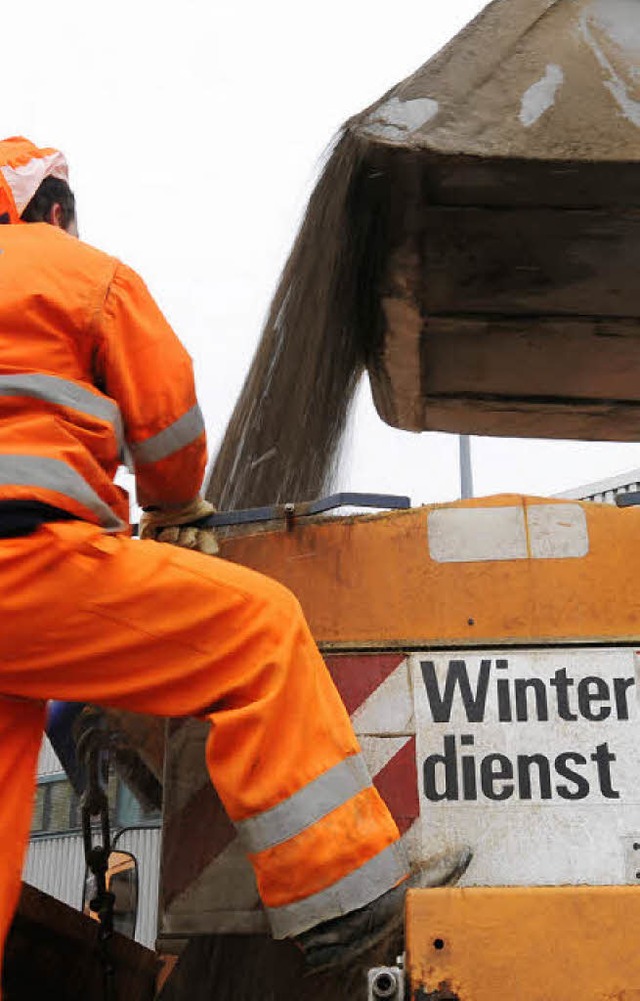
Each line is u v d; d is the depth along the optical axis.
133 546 1.85
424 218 2.88
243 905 2.14
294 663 1.85
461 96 2.59
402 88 2.61
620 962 1.65
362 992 1.99
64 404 1.90
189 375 2.08
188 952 2.34
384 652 2.19
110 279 2.02
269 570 2.28
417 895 1.70
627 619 2.17
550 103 2.58
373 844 1.77
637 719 2.10
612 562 2.21
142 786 3.11
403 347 3.49
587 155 2.55
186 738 2.25
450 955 1.66
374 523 2.27
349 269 3.12
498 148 2.55
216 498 3.27
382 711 2.14
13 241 2.02
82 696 1.81
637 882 1.99
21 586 1.76
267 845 1.75
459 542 2.24
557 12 2.64
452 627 2.20
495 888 1.70
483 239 2.97
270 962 2.11
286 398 3.12
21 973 2.40
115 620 1.80
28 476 1.81
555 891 1.69
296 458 3.21
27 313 1.93
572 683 2.13
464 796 2.07
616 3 2.64
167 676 1.82
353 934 1.76
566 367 3.62
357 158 2.69
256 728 1.78
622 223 2.87
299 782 1.77
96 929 2.74
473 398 3.87
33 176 2.21
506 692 2.13
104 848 2.67
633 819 2.03
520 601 2.20
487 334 3.42
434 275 3.13
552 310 3.28
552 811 2.05
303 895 1.73
